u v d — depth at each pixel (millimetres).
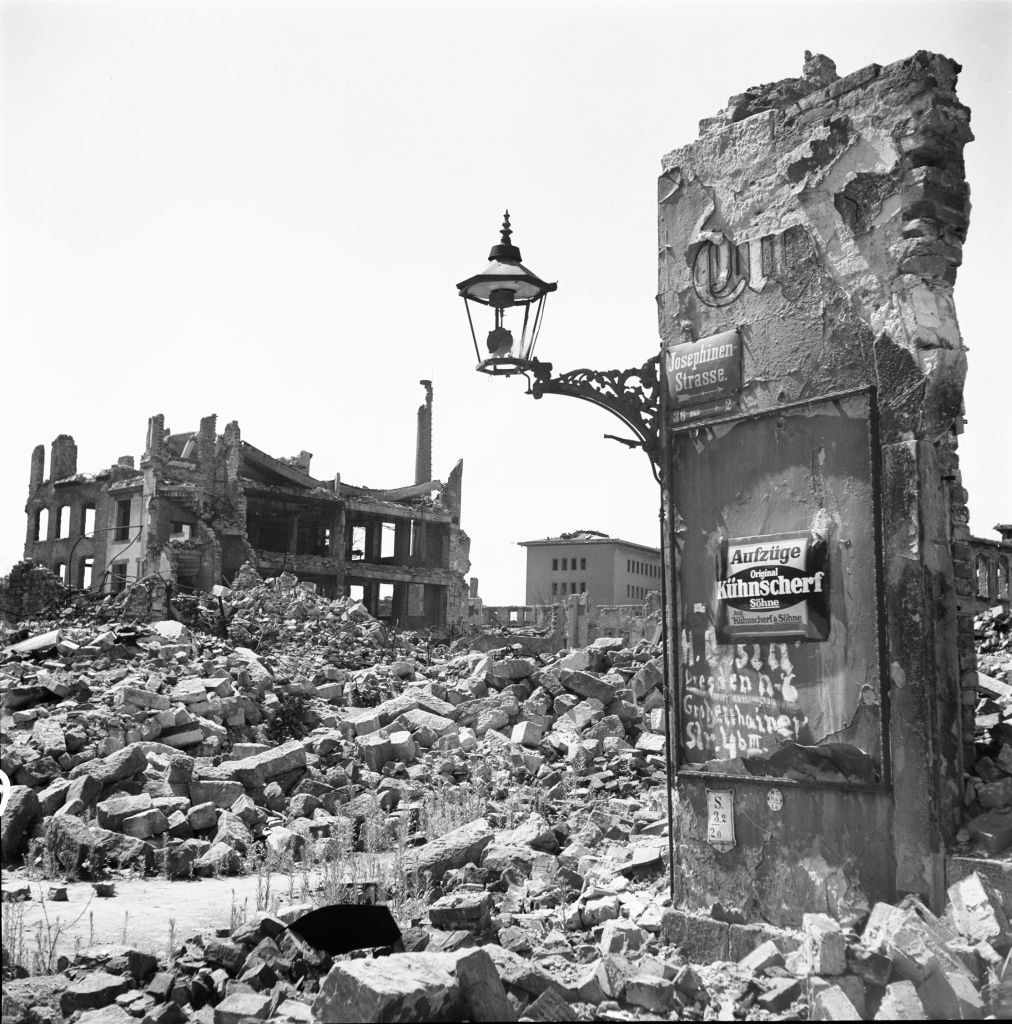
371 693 17406
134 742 12398
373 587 52844
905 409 5512
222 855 9547
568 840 9367
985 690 7633
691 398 6520
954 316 5715
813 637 5707
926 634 5301
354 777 12766
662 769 11797
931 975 4695
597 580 70188
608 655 15625
